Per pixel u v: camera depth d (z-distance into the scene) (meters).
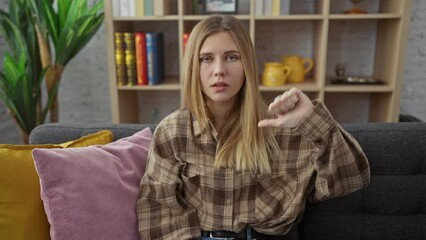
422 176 1.06
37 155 0.84
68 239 0.83
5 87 1.69
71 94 2.36
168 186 0.96
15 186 0.87
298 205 0.90
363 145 1.06
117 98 1.94
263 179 0.94
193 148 0.98
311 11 2.12
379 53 2.07
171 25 2.20
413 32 2.10
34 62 1.80
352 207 1.07
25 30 1.79
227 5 1.87
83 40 1.80
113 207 0.92
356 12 1.86
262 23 2.17
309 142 0.89
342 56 2.19
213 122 1.01
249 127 0.94
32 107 1.77
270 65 1.92
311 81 2.06
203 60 0.93
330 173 0.83
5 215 0.84
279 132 0.96
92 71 2.31
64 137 1.14
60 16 1.79
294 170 0.94
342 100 2.29
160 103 2.38
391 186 1.05
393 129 1.10
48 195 0.84
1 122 2.17
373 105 2.20
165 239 0.96
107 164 0.95
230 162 0.94
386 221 1.07
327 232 1.08
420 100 2.20
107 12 1.82
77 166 0.89
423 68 2.15
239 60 0.91
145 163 1.06
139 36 1.89
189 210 0.97
